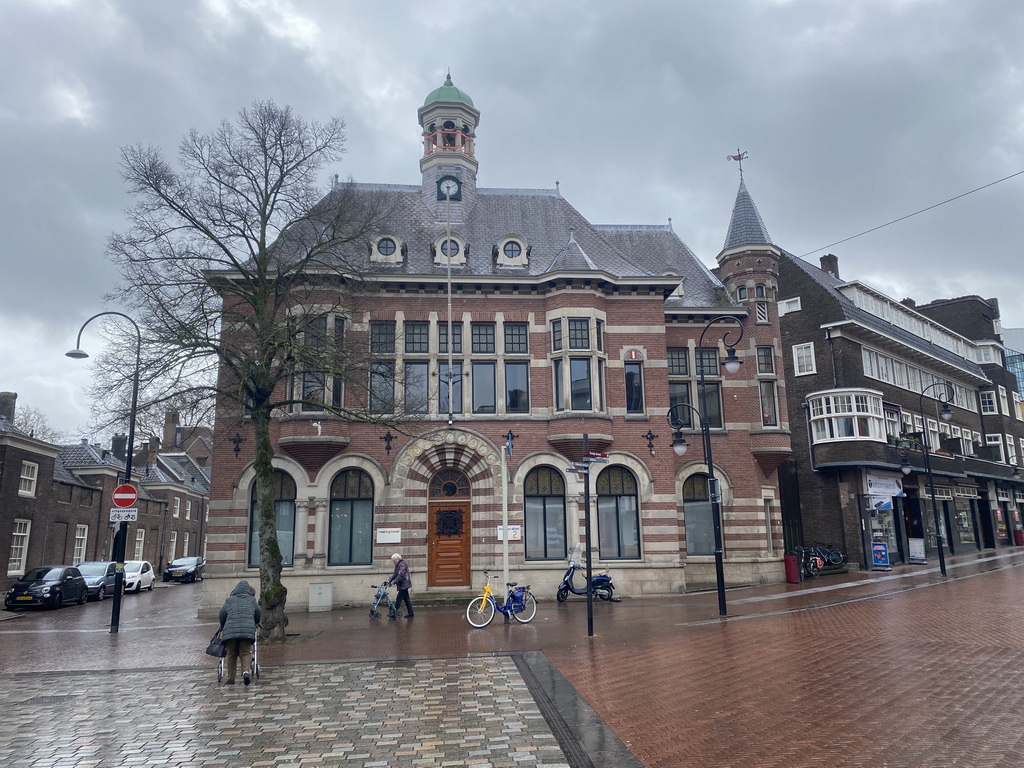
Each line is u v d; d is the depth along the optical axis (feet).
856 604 62.54
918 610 57.36
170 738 26.78
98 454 131.95
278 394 71.92
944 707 28.66
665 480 76.18
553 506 75.05
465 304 77.51
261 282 56.08
